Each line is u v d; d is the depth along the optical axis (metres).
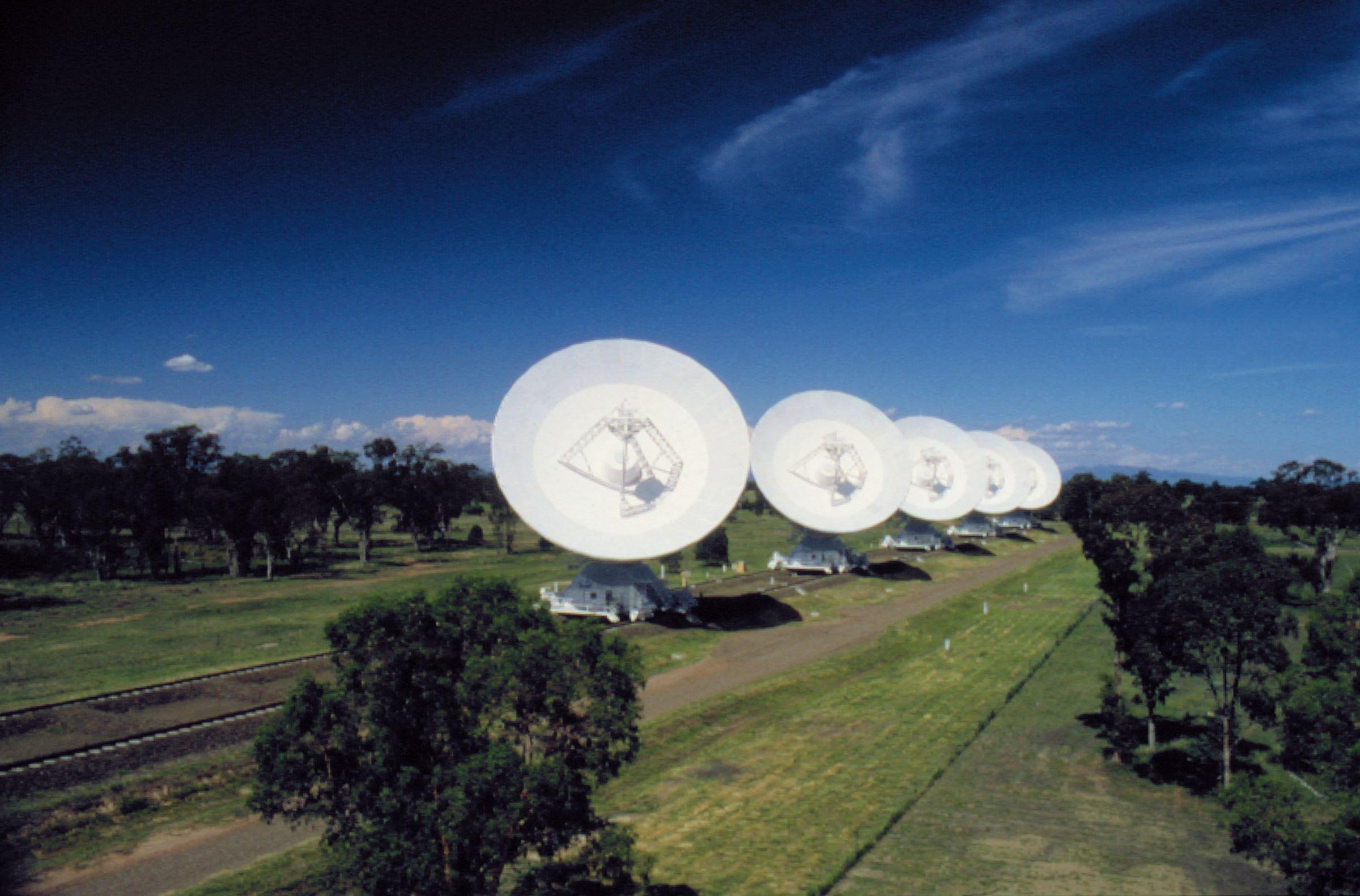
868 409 93.94
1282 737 35.94
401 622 20.70
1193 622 36.47
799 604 79.25
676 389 66.44
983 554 124.25
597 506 62.69
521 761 19.72
